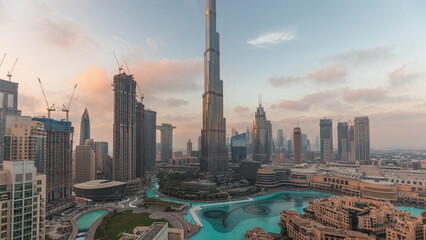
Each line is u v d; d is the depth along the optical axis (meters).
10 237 130.50
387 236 197.25
